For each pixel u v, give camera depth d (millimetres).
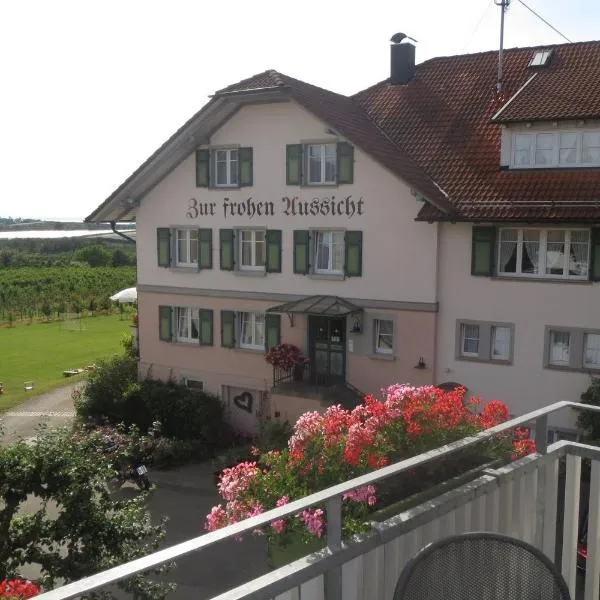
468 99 23188
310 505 3318
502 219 18531
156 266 25625
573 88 19891
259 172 23016
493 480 4625
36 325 53938
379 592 3895
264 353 23594
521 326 19484
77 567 9156
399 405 6672
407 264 20797
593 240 18312
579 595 8508
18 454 9383
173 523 17609
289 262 22812
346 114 22594
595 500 5113
